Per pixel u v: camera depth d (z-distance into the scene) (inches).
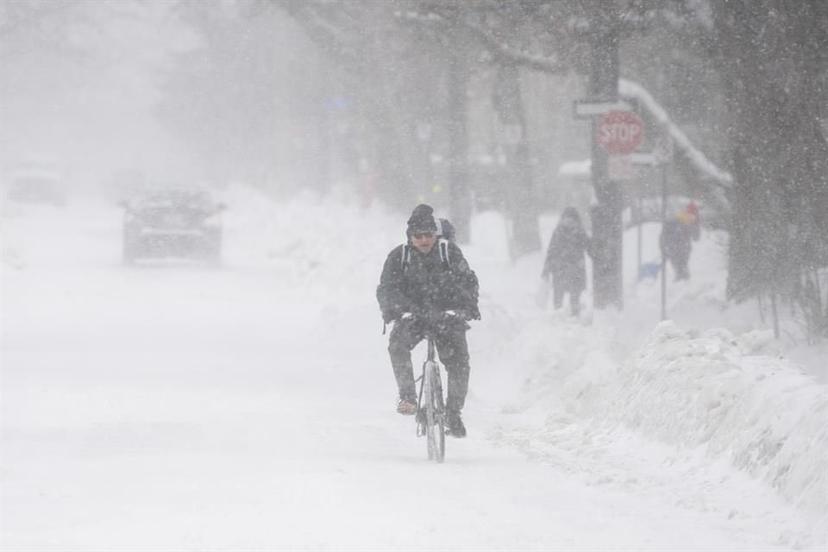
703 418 1293.1
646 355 1536.7
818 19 2224.4
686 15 2482.8
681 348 1465.3
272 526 1027.9
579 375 1736.0
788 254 2282.2
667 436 1348.4
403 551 944.3
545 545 970.7
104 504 1129.4
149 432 1605.6
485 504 1135.0
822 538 970.7
